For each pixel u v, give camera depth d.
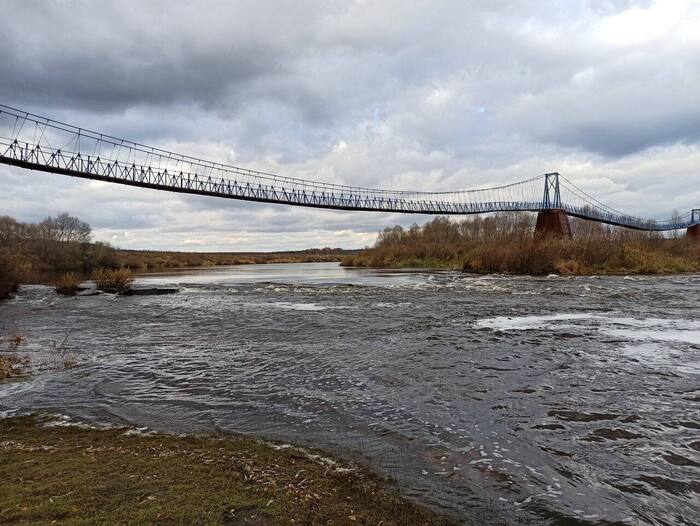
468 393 8.34
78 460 5.31
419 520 4.23
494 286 31.53
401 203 90.50
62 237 78.25
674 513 4.48
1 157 40.66
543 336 13.67
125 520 3.81
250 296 28.53
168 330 15.87
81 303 25.48
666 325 15.53
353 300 24.84
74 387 8.88
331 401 7.95
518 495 4.78
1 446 5.86
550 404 7.68
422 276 45.72
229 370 10.19
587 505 4.60
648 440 6.21
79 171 47.38
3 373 9.88
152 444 5.98
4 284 28.52
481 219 106.06
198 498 4.32
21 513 3.87
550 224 86.44
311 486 4.81
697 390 8.38
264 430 6.62
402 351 11.90
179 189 59.44
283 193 74.31
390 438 6.30
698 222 114.75
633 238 56.44
